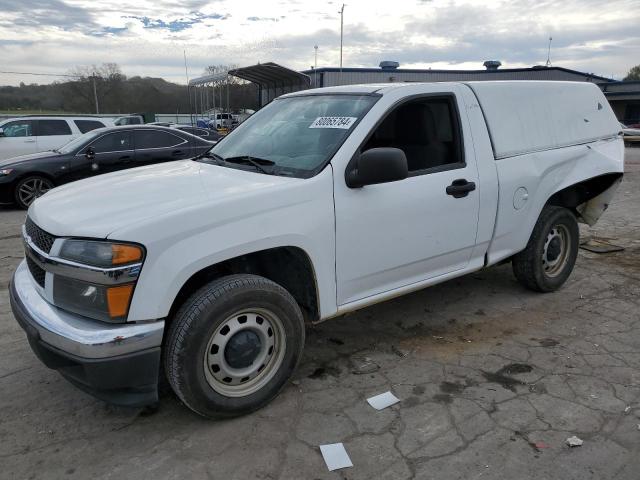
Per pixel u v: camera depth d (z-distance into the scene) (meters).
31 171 9.48
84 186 3.42
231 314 2.85
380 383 3.41
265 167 3.43
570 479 2.53
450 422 2.98
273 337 3.10
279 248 3.15
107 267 2.51
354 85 4.02
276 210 2.95
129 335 2.55
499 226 4.15
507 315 4.47
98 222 2.65
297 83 19.50
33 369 3.59
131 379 2.61
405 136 3.68
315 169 3.19
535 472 2.58
